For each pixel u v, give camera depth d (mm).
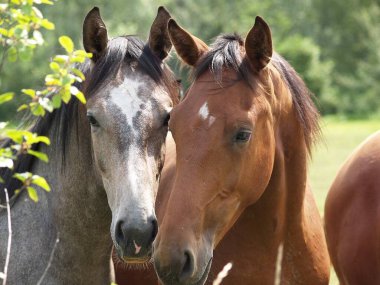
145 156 7000
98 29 7535
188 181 6754
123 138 6949
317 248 8352
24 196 7828
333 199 9289
